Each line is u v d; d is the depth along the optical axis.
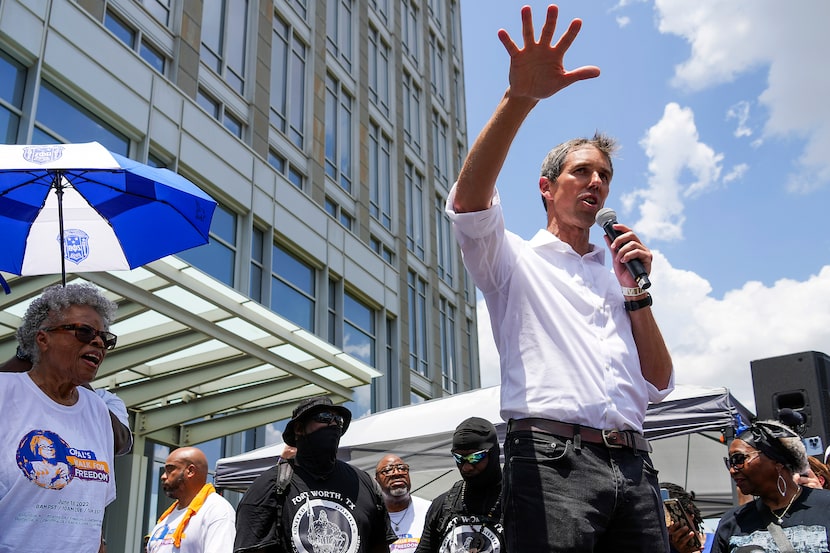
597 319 2.44
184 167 14.95
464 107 33.28
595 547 2.25
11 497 2.64
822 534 3.73
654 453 8.95
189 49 15.97
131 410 12.63
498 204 2.44
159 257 4.16
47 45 12.18
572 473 2.19
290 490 4.06
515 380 2.37
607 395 2.30
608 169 2.66
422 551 4.73
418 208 26.84
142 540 12.49
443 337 27.02
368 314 21.72
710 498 9.55
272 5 19.52
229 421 13.59
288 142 19.33
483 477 4.53
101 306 3.04
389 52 26.75
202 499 5.34
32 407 2.81
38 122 12.03
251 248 16.53
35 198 3.95
